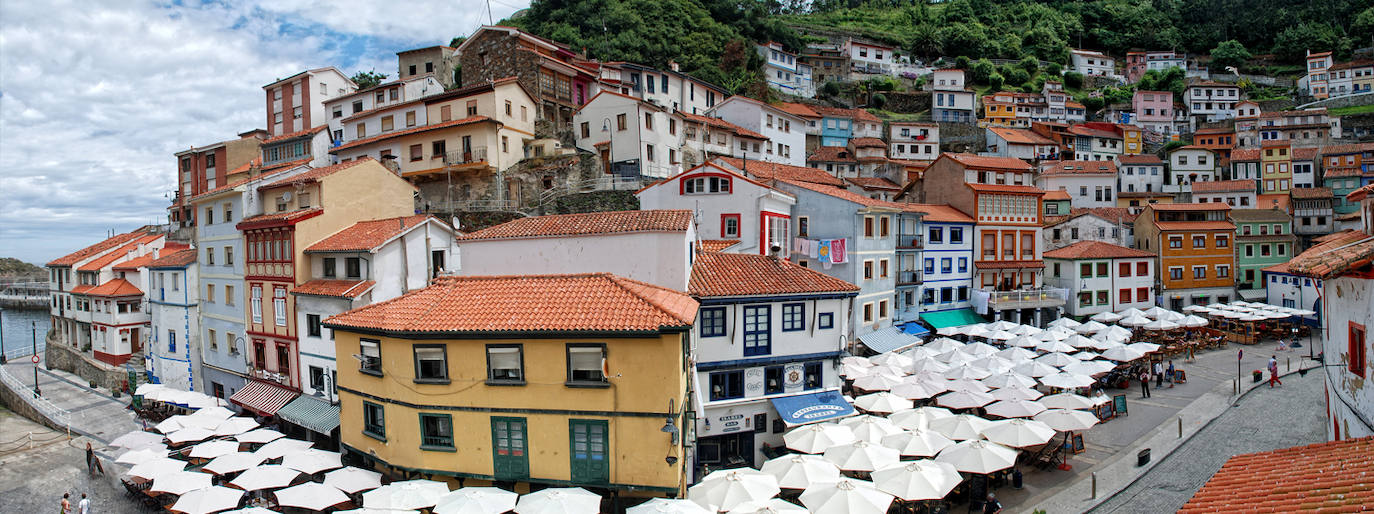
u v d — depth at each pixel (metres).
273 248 37.06
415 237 35.38
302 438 34.94
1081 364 40.03
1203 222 70.62
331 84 86.25
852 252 45.06
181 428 31.95
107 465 33.53
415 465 23.44
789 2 185.38
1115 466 29.95
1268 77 137.75
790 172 62.81
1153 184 97.06
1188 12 160.38
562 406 22.02
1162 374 45.03
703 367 28.81
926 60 149.12
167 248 61.84
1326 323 21.31
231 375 40.94
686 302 25.28
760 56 116.88
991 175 60.81
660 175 63.59
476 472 22.78
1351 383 18.36
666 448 21.41
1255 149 98.69
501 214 54.38
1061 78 145.12
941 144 110.62
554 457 22.19
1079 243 67.38
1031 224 61.44
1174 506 25.88
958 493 27.55
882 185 72.56
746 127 82.81
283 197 39.00
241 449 33.56
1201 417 36.34
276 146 72.81
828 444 26.73
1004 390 34.47
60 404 46.28
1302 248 82.56
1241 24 151.38
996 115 124.44
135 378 48.97
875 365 38.91
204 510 23.03
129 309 56.12
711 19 113.31
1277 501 13.53
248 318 39.09
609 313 22.02
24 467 33.12
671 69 94.12
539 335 21.81
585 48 91.12
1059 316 61.09
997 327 51.16
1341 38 138.75
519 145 63.78
